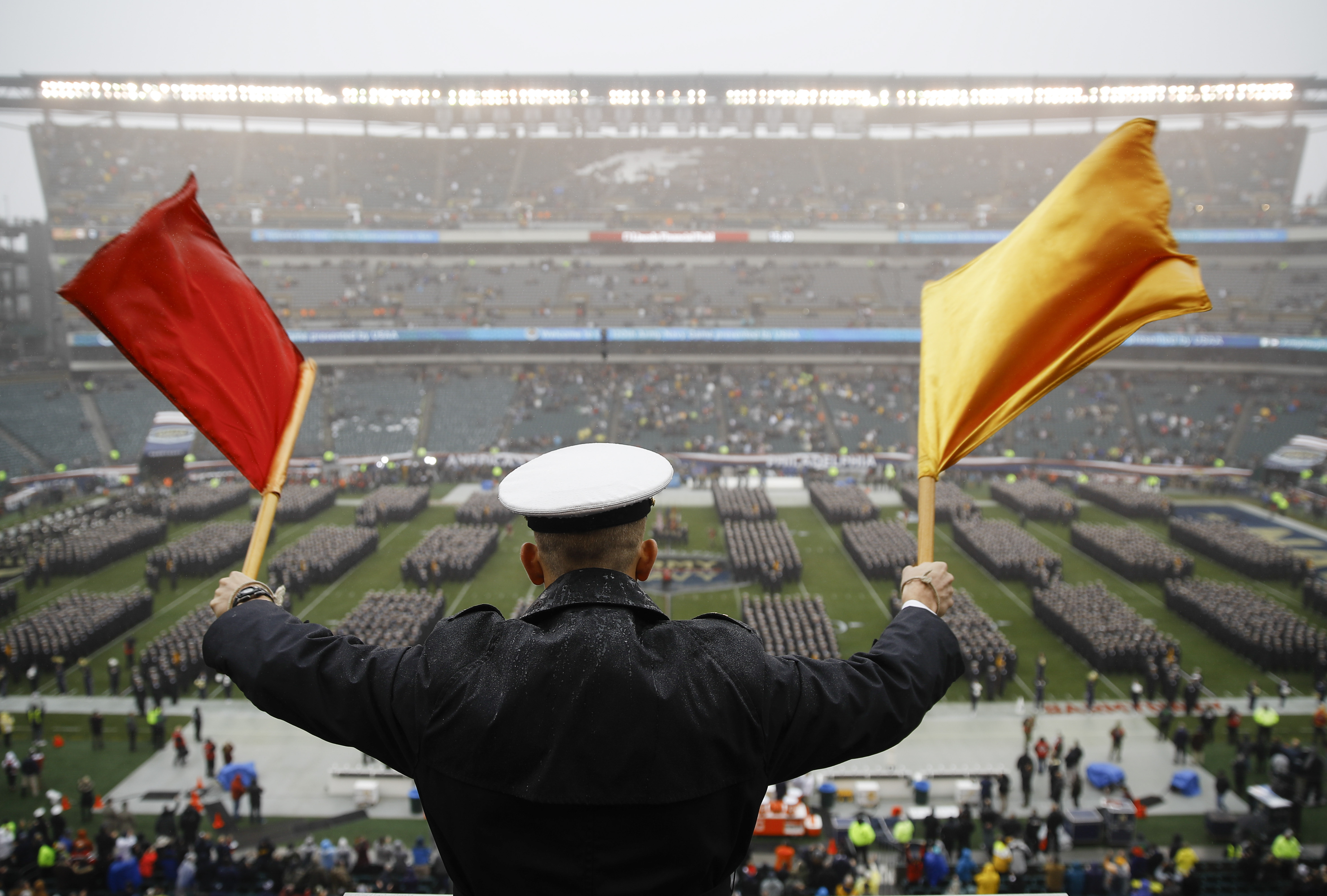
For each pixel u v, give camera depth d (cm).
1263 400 7144
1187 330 7294
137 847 2141
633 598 214
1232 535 4797
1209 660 3450
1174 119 8862
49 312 7731
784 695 209
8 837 2133
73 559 4412
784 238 8188
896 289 8169
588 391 7569
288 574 4162
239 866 2064
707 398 7500
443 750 195
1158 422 6956
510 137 9450
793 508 5781
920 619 246
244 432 297
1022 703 3062
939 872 2036
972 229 8156
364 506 5306
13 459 6275
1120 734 2738
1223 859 2252
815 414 7306
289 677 218
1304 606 4028
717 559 4747
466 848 192
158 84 8194
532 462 242
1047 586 4097
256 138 8825
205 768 2736
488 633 217
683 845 188
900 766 2712
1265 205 7950
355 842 2361
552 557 225
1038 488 5944
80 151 8269
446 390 7562
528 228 8206
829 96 8438
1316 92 8056
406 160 9038
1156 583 4353
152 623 3812
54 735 2928
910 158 9162
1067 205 284
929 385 298
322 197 8444
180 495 5653
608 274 8325
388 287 8044
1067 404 7300
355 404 7306
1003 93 8275
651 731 189
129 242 288
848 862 2031
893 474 6375
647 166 9150
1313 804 2525
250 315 314
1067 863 2194
